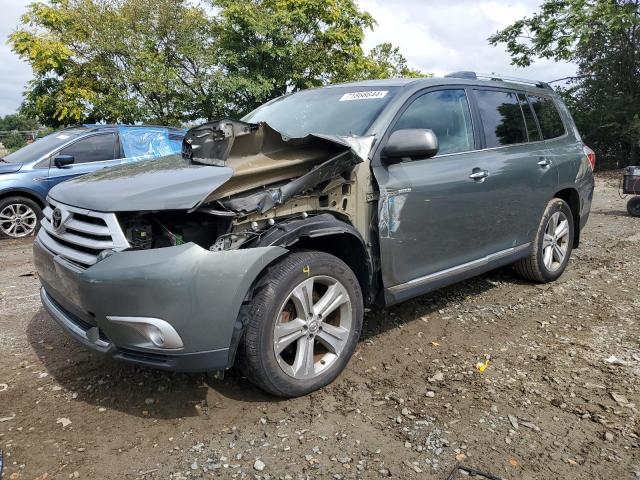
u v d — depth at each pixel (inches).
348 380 131.5
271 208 115.1
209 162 122.6
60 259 113.6
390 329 162.7
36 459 101.6
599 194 498.9
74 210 113.9
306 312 120.0
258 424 113.0
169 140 367.9
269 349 113.7
